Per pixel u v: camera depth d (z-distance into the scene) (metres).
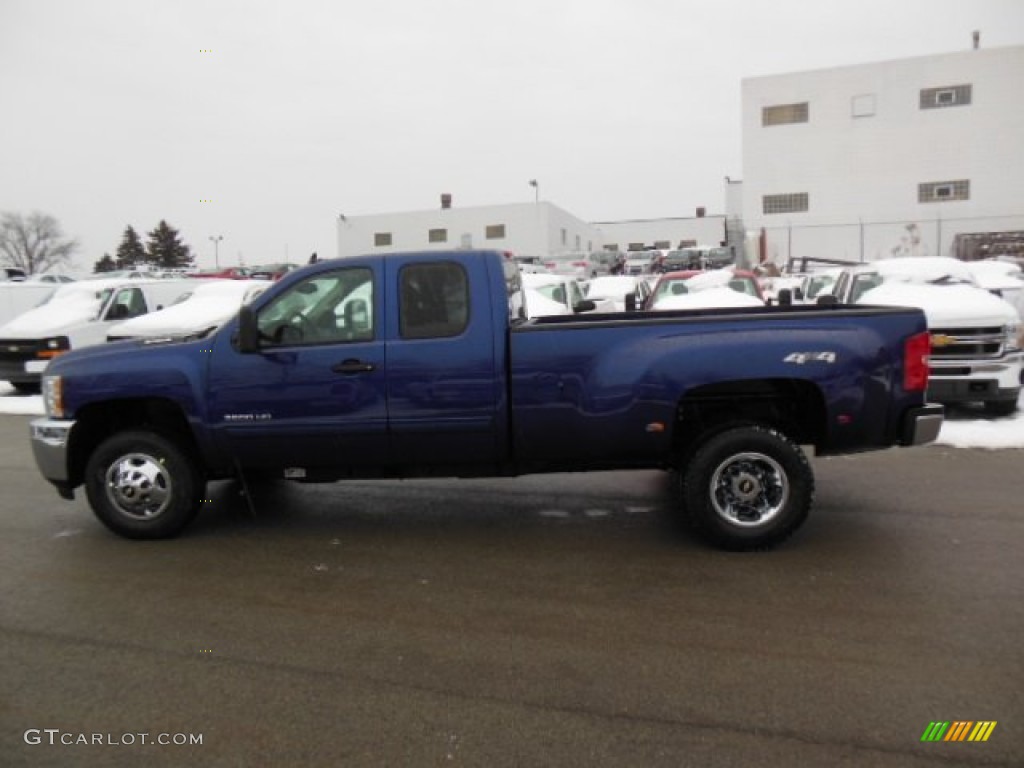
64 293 15.40
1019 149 35.03
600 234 67.69
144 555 5.61
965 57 35.34
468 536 5.92
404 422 5.53
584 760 3.11
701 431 5.57
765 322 5.30
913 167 36.59
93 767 3.14
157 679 3.82
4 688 3.76
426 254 5.57
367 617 4.50
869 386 5.27
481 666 3.89
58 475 5.93
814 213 38.16
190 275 36.75
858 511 6.25
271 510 6.69
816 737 3.23
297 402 5.58
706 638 4.12
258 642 4.20
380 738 3.29
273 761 3.15
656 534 5.85
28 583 5.10
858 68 36.94
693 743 3.21
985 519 5.98
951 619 4.26
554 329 5.40
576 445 5.48
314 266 5.64
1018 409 10.17
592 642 4.12
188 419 5.68
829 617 4.33
